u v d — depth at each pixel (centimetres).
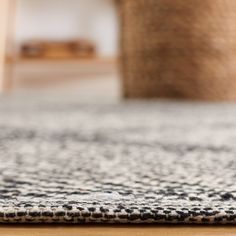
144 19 111
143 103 104
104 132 58
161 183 30
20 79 280
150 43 112
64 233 23
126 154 42
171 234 23
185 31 107
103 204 25
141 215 24
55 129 60
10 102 111
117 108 93
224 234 23
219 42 107
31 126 63
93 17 304
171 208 24
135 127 63
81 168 35
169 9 107
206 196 27
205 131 58
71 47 280
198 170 34
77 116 78
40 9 297
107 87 289
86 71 290
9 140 50
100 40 306
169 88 112
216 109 88
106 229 23
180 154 42
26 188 28
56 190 28
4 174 33
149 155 42
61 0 299
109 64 288
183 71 109
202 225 24
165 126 63
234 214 24
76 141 50
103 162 38
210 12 106
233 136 53
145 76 115
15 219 24
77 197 26
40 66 286
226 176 32
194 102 106
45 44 276
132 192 28
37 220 24
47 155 41
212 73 108
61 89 289
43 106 99
